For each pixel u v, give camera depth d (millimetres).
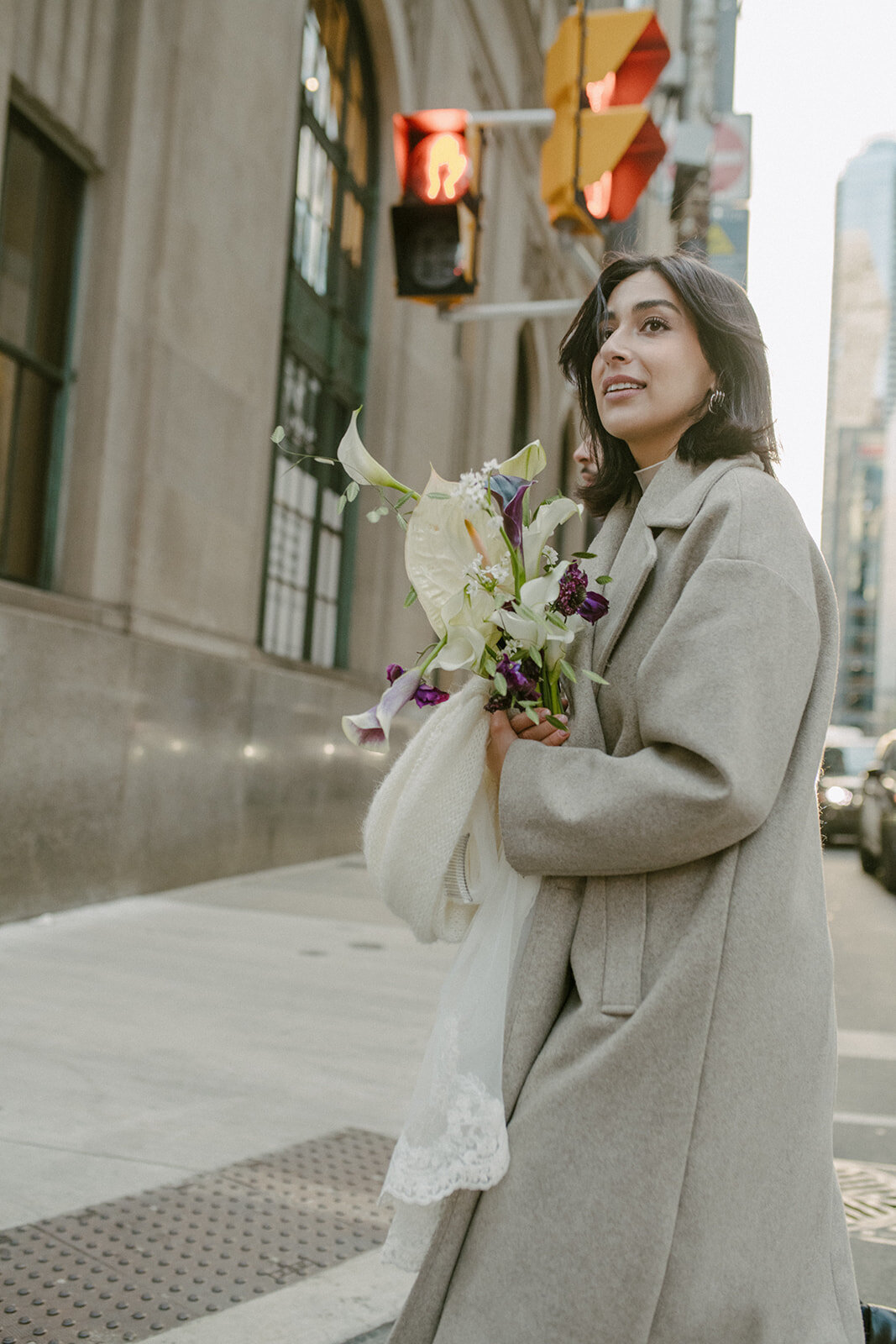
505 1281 1328
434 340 14055
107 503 7434
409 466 13266
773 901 1375
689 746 1307
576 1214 1312
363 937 7109
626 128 5941
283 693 10117
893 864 11484
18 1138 3211
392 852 1532
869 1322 1628
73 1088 3697
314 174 11242
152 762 7848
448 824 1515
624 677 1504
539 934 1461
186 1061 4105
